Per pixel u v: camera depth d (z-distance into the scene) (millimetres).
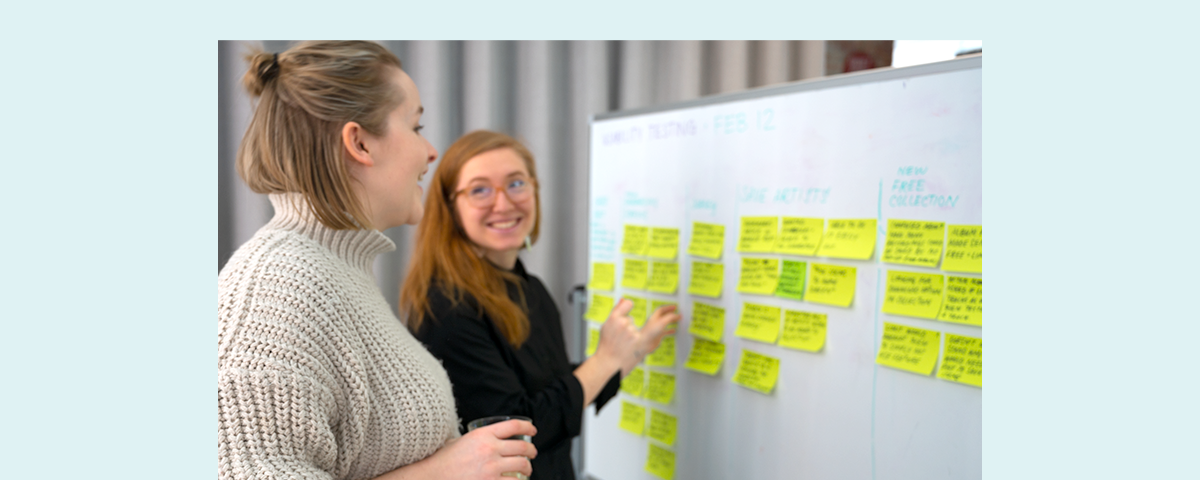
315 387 691
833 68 1581
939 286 980
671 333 1386
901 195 1022
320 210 760
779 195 1197
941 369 980
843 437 1109
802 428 1170
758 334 1233
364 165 800
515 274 1406
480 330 1164
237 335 676
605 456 1646
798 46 2252
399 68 858
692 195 1369
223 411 663
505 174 1277
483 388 1120
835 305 1116
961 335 957
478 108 2172
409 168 846
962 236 951
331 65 755
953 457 971
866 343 1074
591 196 1652
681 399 1408
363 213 784
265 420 667
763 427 1234
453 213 1295
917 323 1010
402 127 835
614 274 1578
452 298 1171
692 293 1370
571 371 1451
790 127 1176
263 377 664
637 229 1511
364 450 758
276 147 750
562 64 2260
